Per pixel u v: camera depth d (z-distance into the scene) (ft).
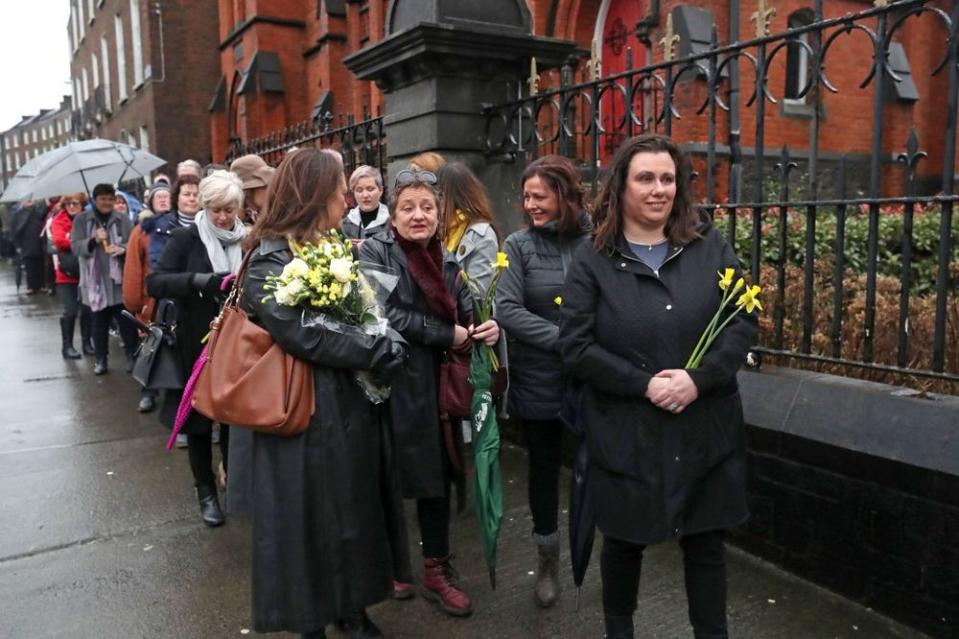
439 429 9.37
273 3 60.29
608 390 7.16
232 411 7.43
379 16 49.01
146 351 13.10
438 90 15.57
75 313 27.17
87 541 11.97
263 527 7.67
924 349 11.03
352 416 7.92
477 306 9.50
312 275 7.32
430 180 8.96
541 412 9.36
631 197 7.21
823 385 10.00
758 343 12.28
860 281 13.75
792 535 9.99
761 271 14.42
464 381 9.32
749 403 10.60
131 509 13.24
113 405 20.42
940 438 8.38
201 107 70.28
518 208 15.62
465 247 10.47
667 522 7.04
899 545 8.71
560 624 9.30
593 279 7.41
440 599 9.65
